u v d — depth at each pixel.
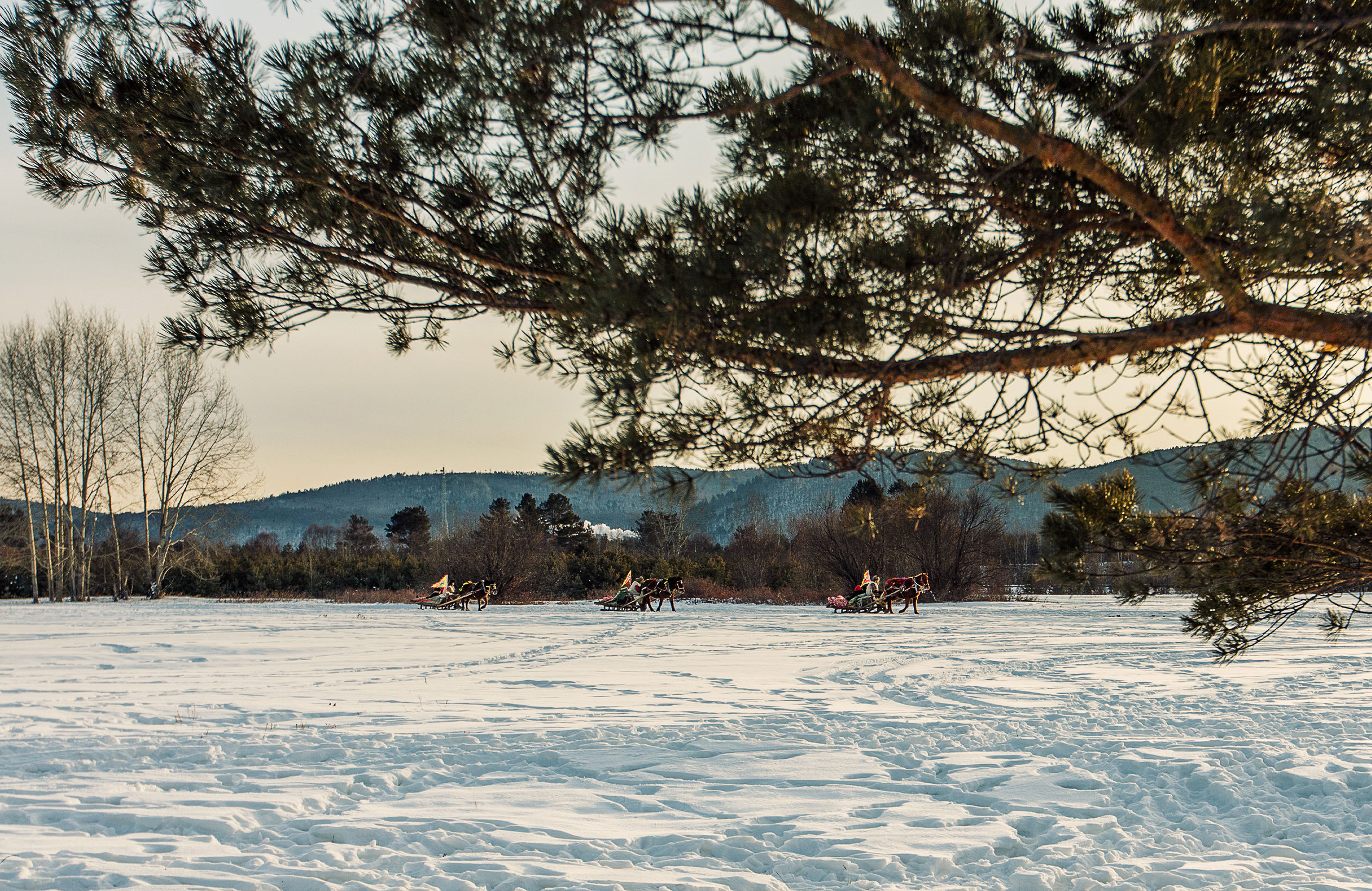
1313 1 3.29
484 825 6.26
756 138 3.55
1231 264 3.54
